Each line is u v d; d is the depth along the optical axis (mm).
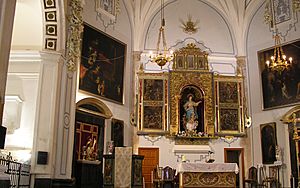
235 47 18656
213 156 17047
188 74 17891
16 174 10023
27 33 11906
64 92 11898
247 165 16969
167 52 18125
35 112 11141
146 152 16750
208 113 17562
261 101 17219
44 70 11500
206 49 18562
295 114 15562
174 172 15297
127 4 17734
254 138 17188
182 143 17094
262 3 18141
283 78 16531
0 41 7375
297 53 16297
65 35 12000
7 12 7664
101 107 14977
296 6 16734
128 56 17422
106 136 15219
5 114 11391
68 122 11922
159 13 18750
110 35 16297
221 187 13047
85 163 13391
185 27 18750
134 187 11273
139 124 16938
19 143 11219
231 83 18000
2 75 7457
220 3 19000
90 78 14766
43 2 11375
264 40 17719
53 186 10953
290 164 15484
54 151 11117
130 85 17266
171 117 17297
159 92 17516
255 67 17875
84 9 14828
